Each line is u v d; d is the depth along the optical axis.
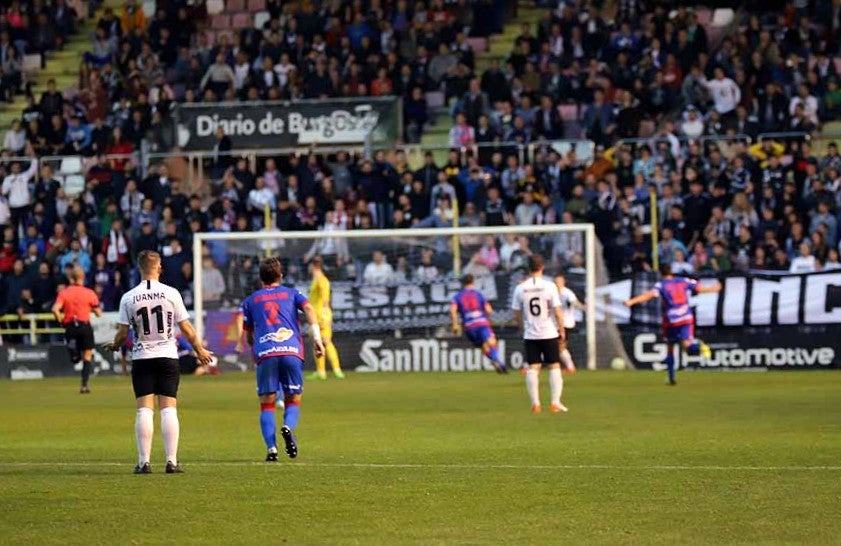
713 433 39.66
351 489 28.59
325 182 82.00
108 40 97.38
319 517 25.16
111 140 88.94
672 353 61.59
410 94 87.94
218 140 86.69
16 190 86.56
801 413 46.31
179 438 40.09
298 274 77.69
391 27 92.38
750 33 85.94
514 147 82.56
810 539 22.75
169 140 87.38
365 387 62.69
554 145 82.31
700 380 64.75
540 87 86.81
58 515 25.47
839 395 54.34
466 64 89.62
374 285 77.00
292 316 34.16
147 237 81.56
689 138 80.31
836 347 72.44
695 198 76.75
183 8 96.38
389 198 81.38
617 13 89.50
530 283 48.84
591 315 73.94
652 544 22.39
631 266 75.81
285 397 34.00
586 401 52.69
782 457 33.50
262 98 90.06
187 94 89.19
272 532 23.69
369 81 88.38
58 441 39.75
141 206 83.25
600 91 84.06
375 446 37.06
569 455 34.31
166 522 24.69
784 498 27.00
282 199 83.19
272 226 81.94
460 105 85.25
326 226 80.56
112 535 23.47
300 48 91.50
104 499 27.36
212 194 86.06
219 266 77.31
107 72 93.88
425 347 76.31
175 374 31.67
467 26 95.69
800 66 84.69
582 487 28.66
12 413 50.34
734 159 77.50
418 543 22.59
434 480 29.86
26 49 101.56
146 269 31.55
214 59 92.88
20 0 102.00
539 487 28.70
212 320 77.00
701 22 93.75
